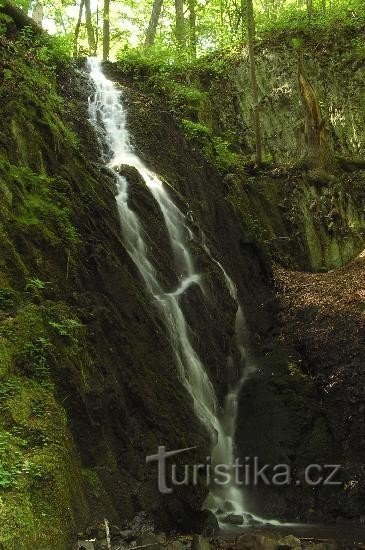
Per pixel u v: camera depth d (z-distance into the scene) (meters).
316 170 15.12
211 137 15.36
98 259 8.15
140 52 17.42
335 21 17.44
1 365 5.71
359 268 12.93
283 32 17.70
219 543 6.25
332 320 10.95
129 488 6.29
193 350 9.45
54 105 11.00
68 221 8.03
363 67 16.25
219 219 13.34
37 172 8.55
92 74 15.72
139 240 9.87
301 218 14.77
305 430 9.41
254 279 12.97
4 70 9.59
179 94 16.03
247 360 10.95
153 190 11.44
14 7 13.37
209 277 10.96
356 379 9.69
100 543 5.27
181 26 21.06
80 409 6.23
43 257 7.36
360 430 9.23
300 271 13.94
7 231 7.13
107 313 7.55
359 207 14.88
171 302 9.48
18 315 6.37
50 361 6.18
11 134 8.39
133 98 14.76
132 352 7.61
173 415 7.54
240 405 9.99
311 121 15.29
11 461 4.99
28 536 4.49
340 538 7.10
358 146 15.78
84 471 5.94
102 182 9.92
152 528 6.12
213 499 8.33
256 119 15.63
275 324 11.94
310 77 16.73
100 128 12.94
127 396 7.16
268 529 7.55
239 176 14.94
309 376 10.40
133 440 6.80
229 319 10.86
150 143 13.45
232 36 19.75
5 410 5.41
